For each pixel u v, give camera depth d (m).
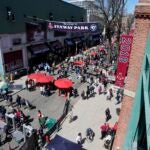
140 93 8.60
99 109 23.28
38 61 37.94
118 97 24.64
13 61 32.06
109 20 38.50
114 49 43.59
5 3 28.98
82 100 25.47
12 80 30.44
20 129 18.66
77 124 20.28
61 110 22.86
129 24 49.00
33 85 28.64
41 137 17.25
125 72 12.84
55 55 41.41
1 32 29.06
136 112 8.84
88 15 56.00
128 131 9.13
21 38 33.03
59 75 32.09
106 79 30.56
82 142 17.64
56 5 41.66
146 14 8.92
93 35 62.75
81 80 30.95
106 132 18.27
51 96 26.27
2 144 16.97
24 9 32.81
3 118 19.86
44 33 39.06
